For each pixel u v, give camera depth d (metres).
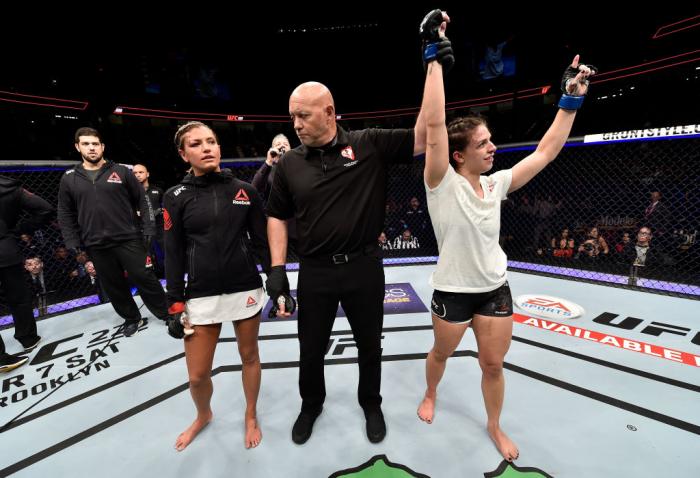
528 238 5.42
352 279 1.49
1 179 2.54
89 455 1.65
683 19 8.08
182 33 10.95
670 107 8.78
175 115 12.08
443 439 1.66
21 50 8.92
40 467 1.59
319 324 1.56
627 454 1.53
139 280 2.93
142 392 2.14
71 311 3.53
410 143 1.46
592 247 4.64
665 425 1.70
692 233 4.18
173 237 1.46
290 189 1.48
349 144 1.44
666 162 4.89
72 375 2.35
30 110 9.72
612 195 5.17
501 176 1.41
